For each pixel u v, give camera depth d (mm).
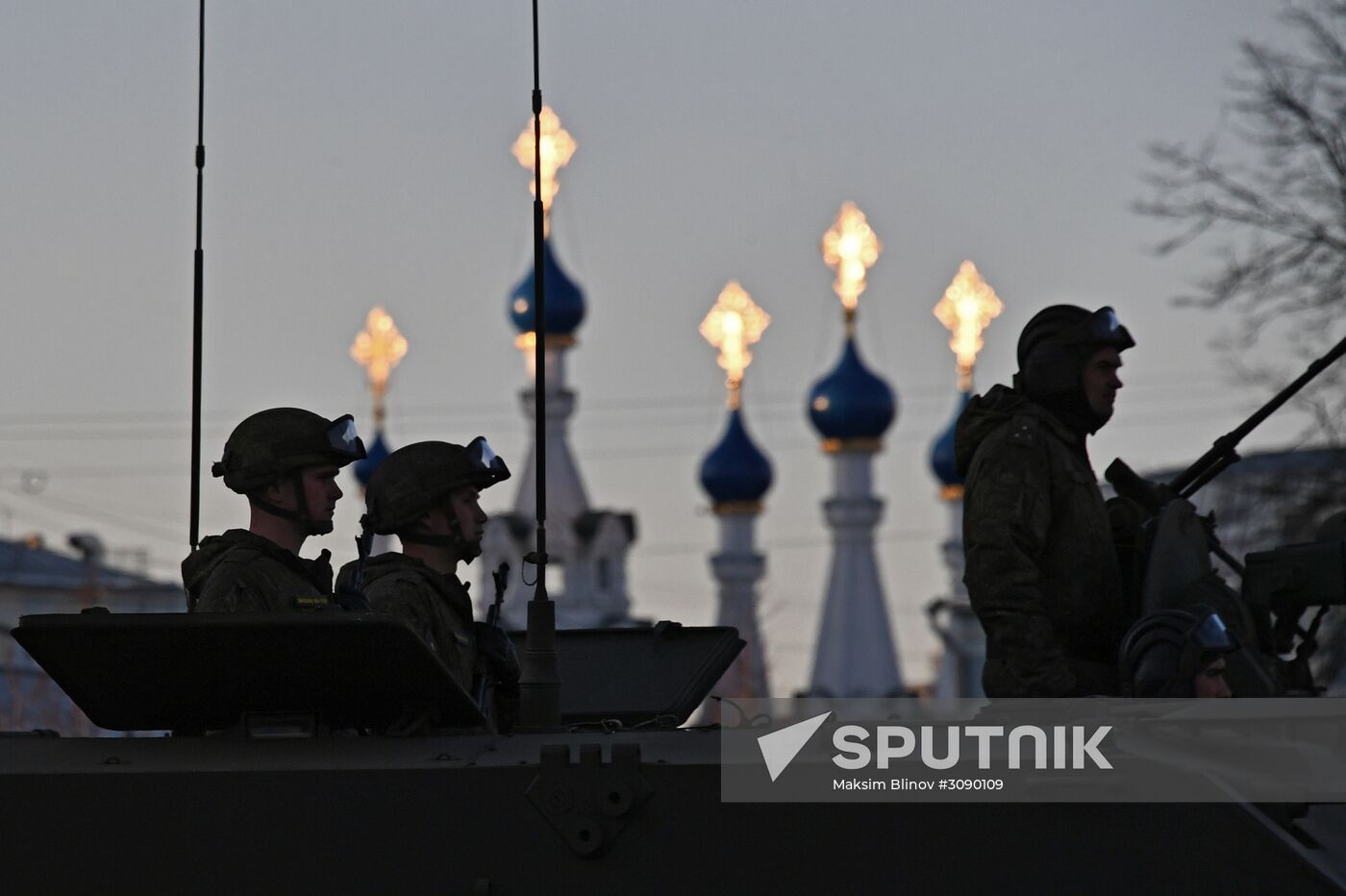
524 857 24375
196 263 33156
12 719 117188
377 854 24469
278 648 25094
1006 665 28141
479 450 31938
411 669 25406
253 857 24547
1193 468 32594
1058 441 29344
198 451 32562
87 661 25312
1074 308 30156
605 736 25781
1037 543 28531
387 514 31625
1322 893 23750
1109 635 29406
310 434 29172
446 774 24500
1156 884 24016
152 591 177000
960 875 24141
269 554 28719
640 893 24266
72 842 24656
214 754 25156
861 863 24188
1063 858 24109
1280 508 113938
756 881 24219
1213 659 27219
